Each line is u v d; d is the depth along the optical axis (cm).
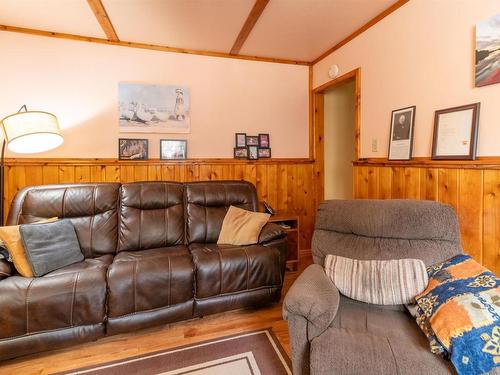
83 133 287
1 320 158
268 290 224
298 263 324
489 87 172
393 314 144
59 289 169
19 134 210
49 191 227
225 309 211
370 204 182
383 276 152
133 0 224
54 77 277
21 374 160
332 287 150
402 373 104
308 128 368
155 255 210
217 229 258
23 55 268
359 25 269
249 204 280
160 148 310
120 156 296
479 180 176
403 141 229
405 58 227
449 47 194
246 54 335
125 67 297
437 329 114
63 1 225
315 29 276
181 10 239
